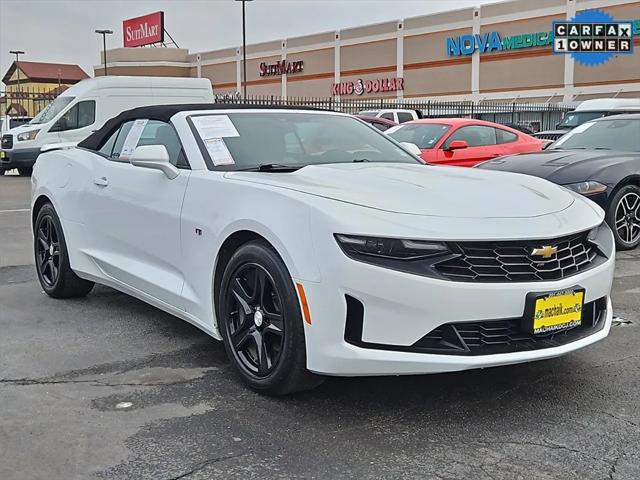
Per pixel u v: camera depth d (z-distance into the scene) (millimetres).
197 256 3855
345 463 2818
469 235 3045
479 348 3080
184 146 4195
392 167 4051
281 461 2834
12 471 2748
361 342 3047
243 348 3596
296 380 3307
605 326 3518
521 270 3123
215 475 2725
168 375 3803
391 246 3010
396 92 46250
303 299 3146
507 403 3410
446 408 3354
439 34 43656
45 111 18750
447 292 2973
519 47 39906
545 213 3357
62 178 5281
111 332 4602
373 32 47312
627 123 8391
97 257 4855
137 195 4387
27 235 8664
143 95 18328
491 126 11547
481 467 2785
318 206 3172
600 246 3543
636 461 2834
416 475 2723
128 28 69438
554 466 2791
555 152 7828
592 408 3352
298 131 4527
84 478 2701
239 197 3584
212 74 59750
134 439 3025
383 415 3275
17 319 4910
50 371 3861
